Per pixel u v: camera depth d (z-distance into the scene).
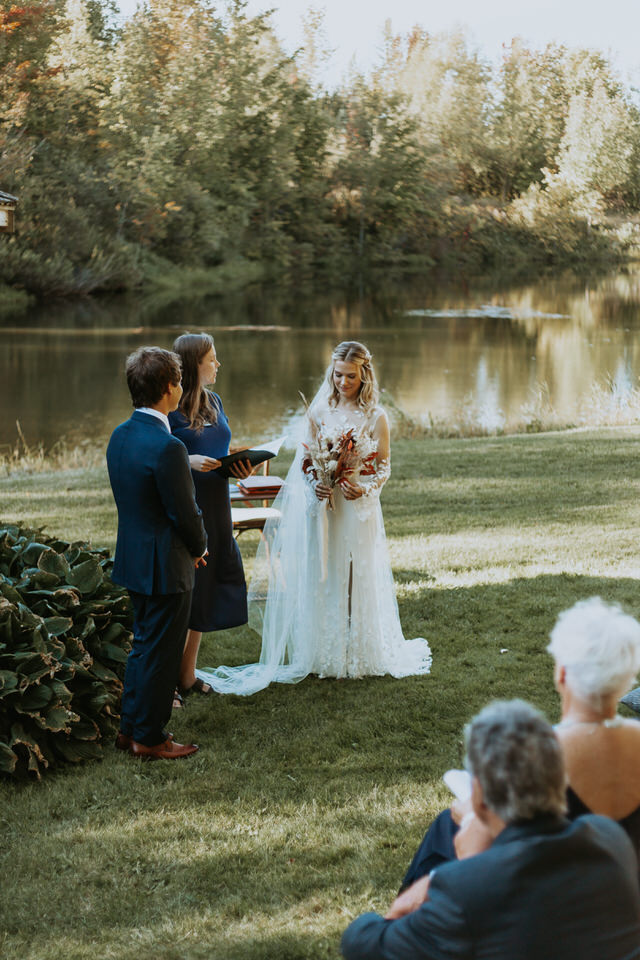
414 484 9.84
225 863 3.25
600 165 70.44
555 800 1.73
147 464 3.81
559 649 2.06
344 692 4.71
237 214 57.47
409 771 3.87
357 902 2.99
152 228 49.78
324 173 63.97
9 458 16.00
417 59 77.06
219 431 4.74
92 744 4.08
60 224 43.97
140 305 43.38
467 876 1.72
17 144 42.19
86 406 21.62
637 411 16.03
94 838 3.42
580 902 1.69
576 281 60.94
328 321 37.81
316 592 4.84
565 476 9.98
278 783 3.80
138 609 3.99
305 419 4.96
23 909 3.01
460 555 6.92
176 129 53.53
